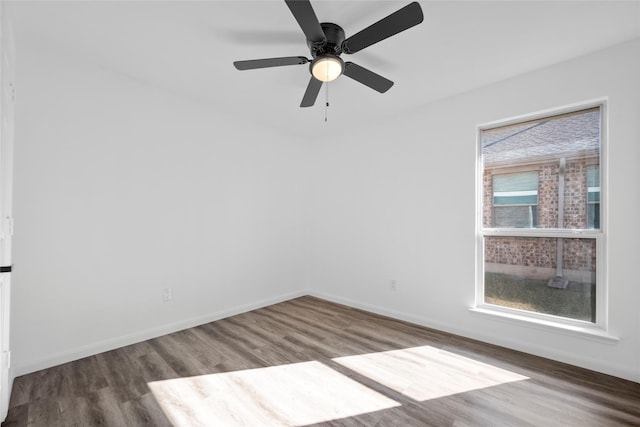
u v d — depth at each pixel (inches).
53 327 84.7
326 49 69.4
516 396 71.1
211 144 122.5
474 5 63.5
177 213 111.9
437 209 114.3
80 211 89.4
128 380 78.0
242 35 75.6
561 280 91.1
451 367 84.7
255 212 140.0
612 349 79.4
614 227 79.0
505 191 101.4
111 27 72.7
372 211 136.3
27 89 80.5
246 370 83.4
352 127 144.8
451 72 92.9
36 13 67.2
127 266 99.0
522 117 96.7
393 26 57.7
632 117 76.6
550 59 85.5
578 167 88.4
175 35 75.9
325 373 81.8
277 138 149.8
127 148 99.0
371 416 64.6
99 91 92.7
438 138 114.0
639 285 75.7
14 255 78.6
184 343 100.7
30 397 70.4
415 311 121.0
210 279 122.3
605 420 62.7
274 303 147.7
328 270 155.9
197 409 66.9
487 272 105.2
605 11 65.2
